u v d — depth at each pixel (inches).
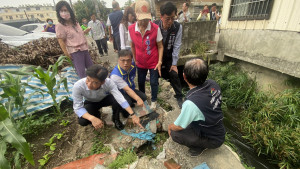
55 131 89.4
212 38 178.5
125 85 81.0
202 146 67.1
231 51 164.6
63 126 93.0
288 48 111.9
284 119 104.0
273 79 136.5
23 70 78.1
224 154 73.3
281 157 94.7
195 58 56.6
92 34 211.0
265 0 123.3
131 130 87.3
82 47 109.2
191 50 173.2
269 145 97.0
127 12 109.3
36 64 127.0
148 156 74.2
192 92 57.8
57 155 75.0
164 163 68.6
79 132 87.5
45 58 129.8
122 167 66.6
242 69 166.9
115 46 193.5
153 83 91.8
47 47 132.6
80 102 73.4
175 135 69.3
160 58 86.4
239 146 108.3
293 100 108.6
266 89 142.7
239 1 148.3
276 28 118.2
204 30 171.5
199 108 54.1
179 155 74.0
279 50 118.4
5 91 73.7
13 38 152.3
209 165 68.7
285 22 111.3
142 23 74.5
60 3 94.4
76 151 76.2
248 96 140.9
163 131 92.0
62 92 113.3
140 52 84.2
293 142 91.4
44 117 96.9
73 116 101.0
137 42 81.6
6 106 75.1
